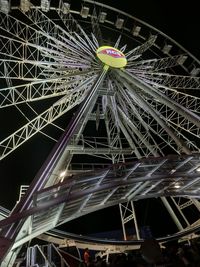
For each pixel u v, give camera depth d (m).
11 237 12.18
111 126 29.22
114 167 15.75
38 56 27.31
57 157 16.52
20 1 28.28
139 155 25.25
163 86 29.81
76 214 18.00
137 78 27.11
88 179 14.84
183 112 24.80
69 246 21.44
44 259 18.25
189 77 31.97
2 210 20.23
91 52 29.80
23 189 22.06
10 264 15.72
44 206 13.16
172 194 21.14
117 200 19.53
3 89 24.25
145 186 18.36
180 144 22.73
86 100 22.27
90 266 13.66
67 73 29.52
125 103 28.53
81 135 23.55
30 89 25.48
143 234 32.59
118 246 24.62
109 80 27.73
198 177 18.52
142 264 12.48
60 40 31.02
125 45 32.91
